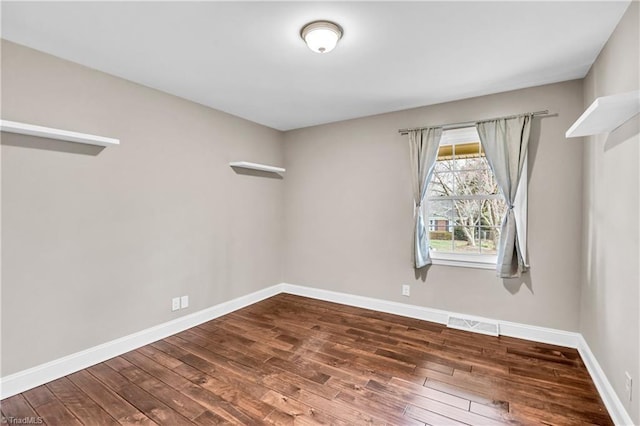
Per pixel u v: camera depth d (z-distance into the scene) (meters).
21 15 1.85
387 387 2.21
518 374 2.37
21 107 2.19
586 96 2.65
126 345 2.76
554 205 2.87
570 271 2.82
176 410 1.97
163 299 3.08
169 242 3.13
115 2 1.73
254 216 4.16
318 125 4.30
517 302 3.05
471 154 3.35
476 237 3.33
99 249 2.60
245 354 2.71
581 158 2.75
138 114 2.88
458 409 1.97
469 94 3.16
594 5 1.76
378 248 3.85
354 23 1.95
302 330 3.23
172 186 3.16
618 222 1.90
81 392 2.16
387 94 3.18
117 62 2.47
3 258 2.12
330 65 2.54
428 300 3.52
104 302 2.63
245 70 2.62
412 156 3.53
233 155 3.84
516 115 2.98
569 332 2.83
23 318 2.20
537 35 2.08
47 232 2.31
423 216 3.51
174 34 2.08
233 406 2.00
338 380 2.30
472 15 1.86
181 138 3.24
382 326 3.34
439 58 2.41
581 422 1.85
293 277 4.57
